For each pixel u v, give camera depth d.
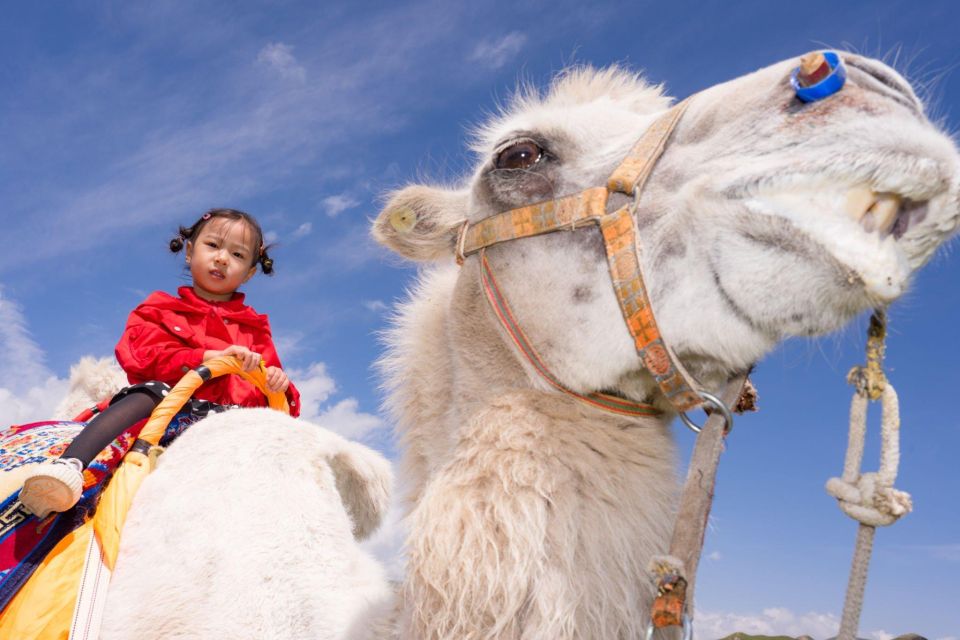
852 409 1.70
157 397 3.16
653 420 2.39
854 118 1.85
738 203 1.98
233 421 3.04
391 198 2.96
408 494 2.65
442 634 2.08
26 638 2.46
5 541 2.66
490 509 2.17
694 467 1.92
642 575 2.14
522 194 2.53
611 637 2.08
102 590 2.59
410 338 2.89
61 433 3.13
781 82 2.08
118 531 2.71
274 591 2.58
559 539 2.10
